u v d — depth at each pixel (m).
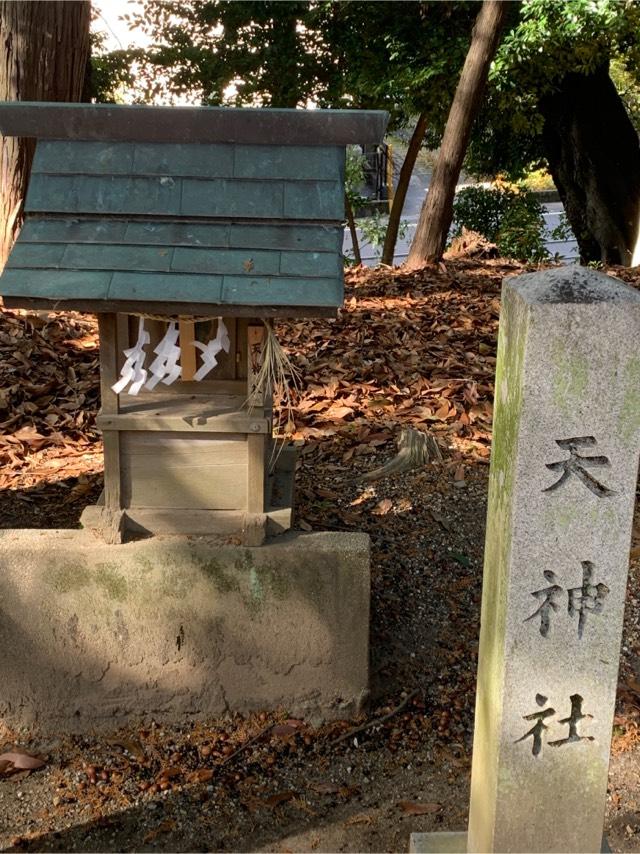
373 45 11.88
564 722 2.44
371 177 17.73
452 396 5.36
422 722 3.48
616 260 12.48
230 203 2.97
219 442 3.24
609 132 12.36
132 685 3.43
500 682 2.41
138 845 3.00
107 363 3.13
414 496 4.50
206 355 3.16
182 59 12.67
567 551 2.29
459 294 7.52
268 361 3.13
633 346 2.13
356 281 8.04
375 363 5.72
